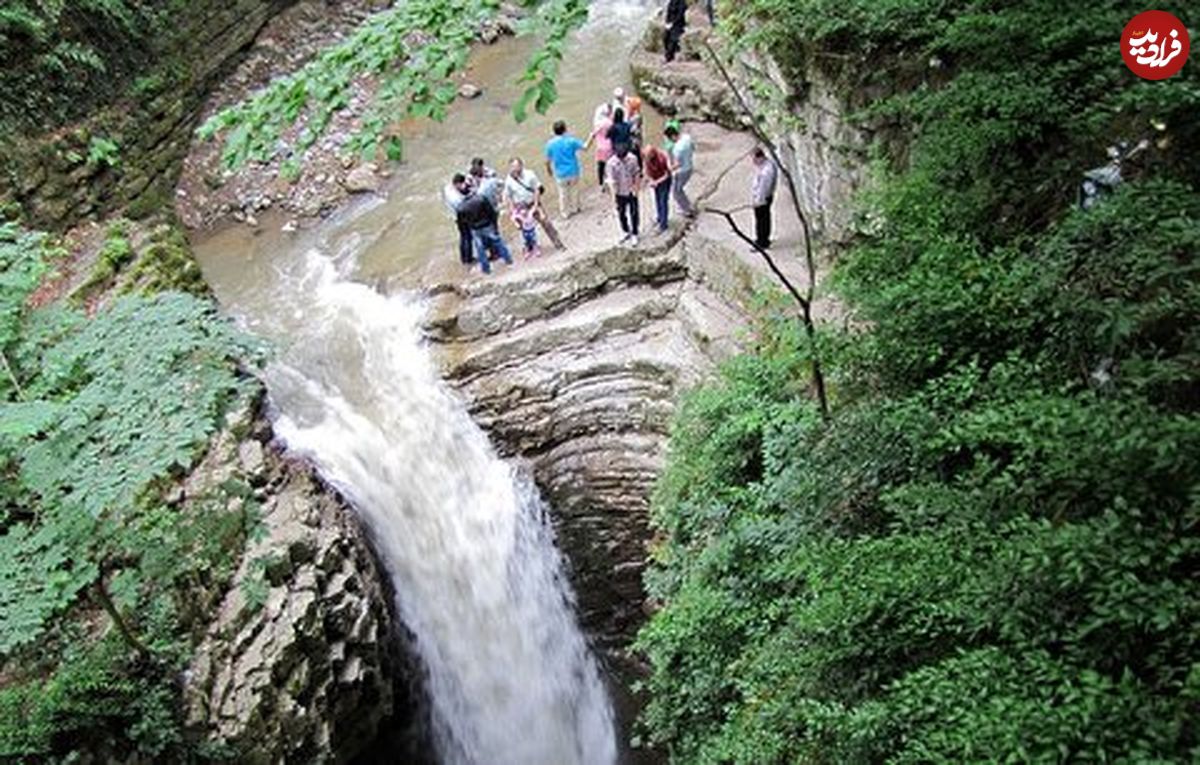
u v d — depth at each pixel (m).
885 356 6.94
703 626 8.63
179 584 8.98
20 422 6.38
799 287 11.31
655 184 12.50
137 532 8.84
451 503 12.33
